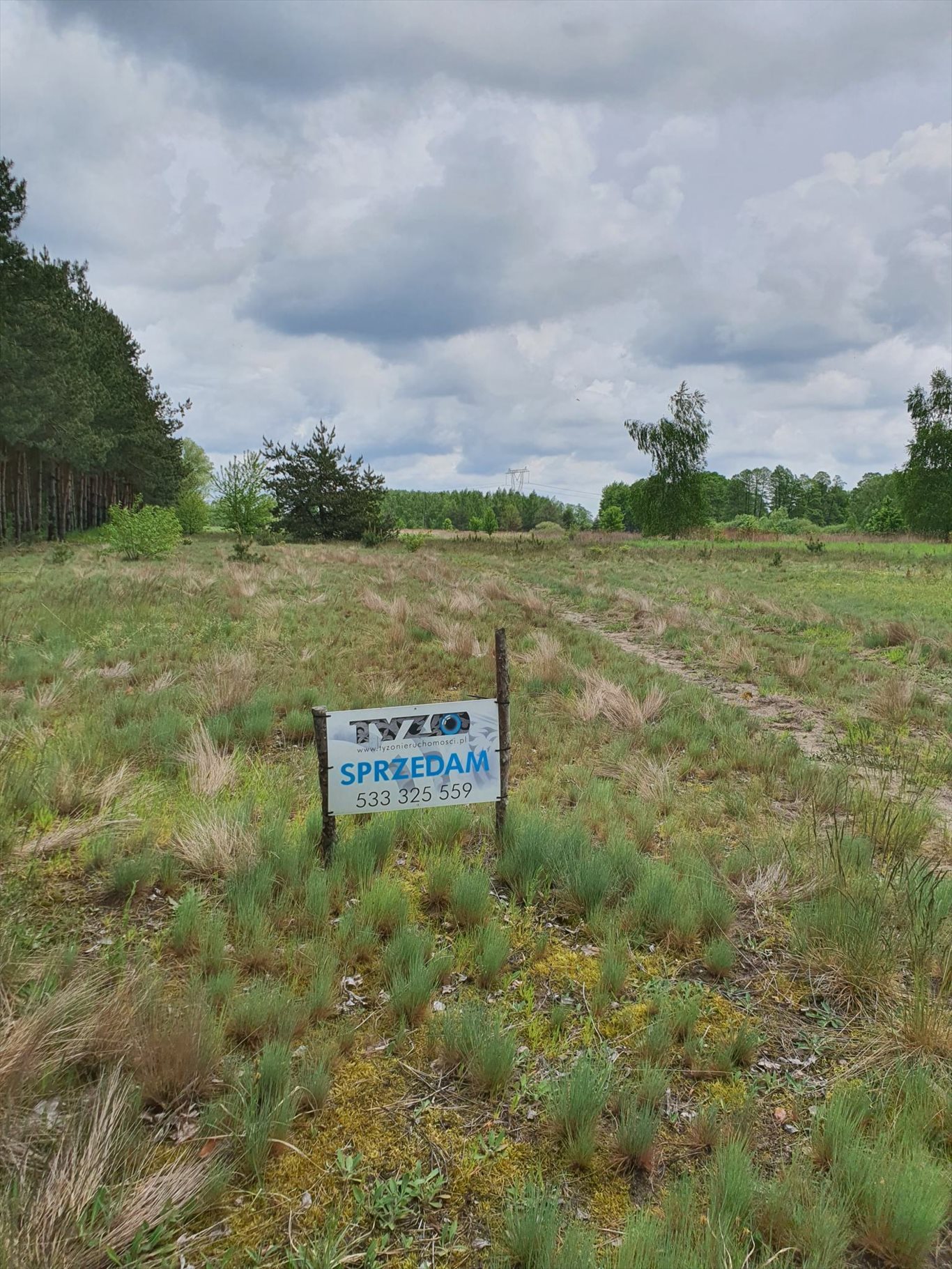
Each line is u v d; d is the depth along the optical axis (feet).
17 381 93.91
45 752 16.94
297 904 11.97
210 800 15.44
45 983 9.05
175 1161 7.25
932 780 19.99
